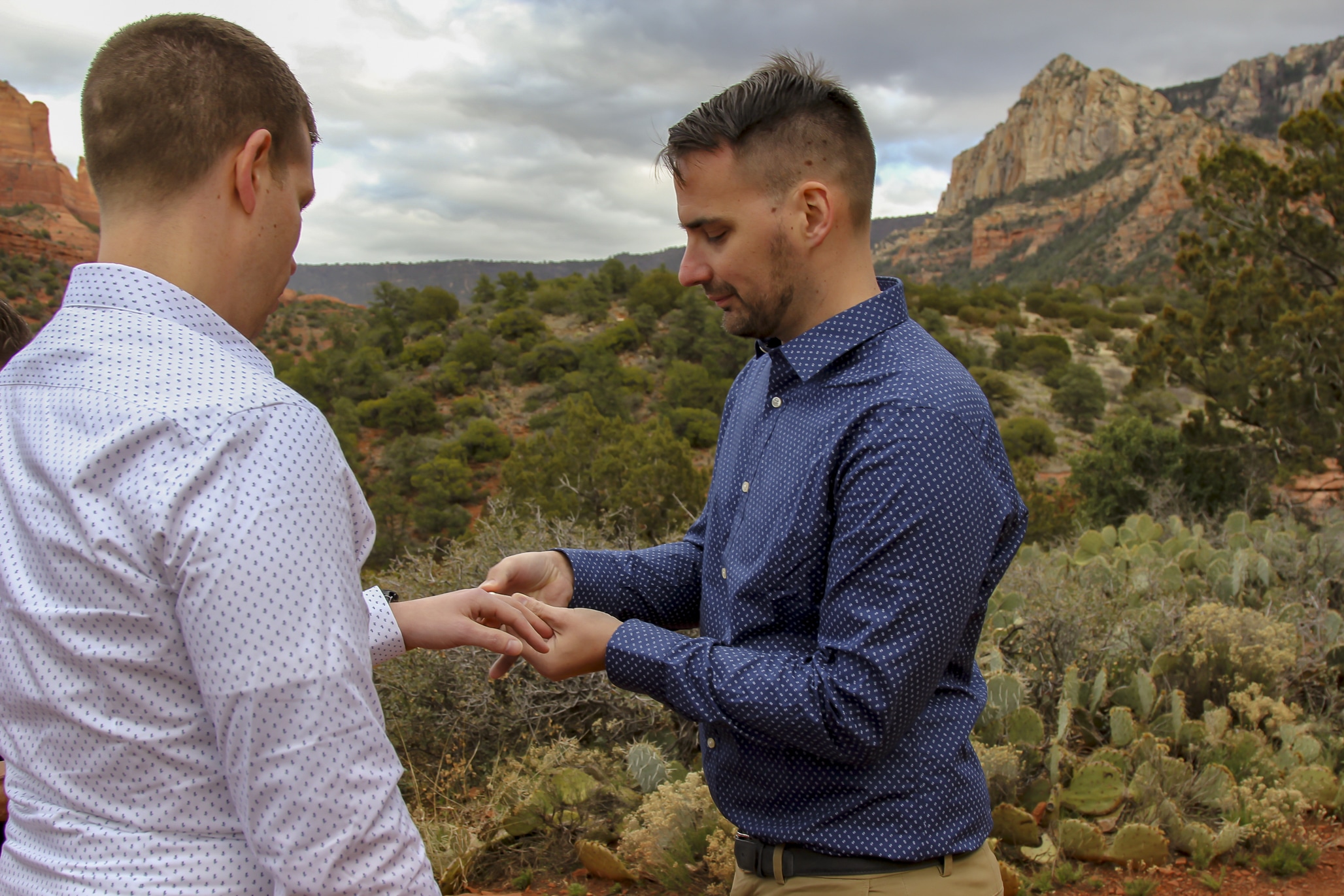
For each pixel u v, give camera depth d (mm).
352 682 844
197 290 942
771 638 1286
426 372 53031
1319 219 15250
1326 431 13055
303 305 85500
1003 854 2867
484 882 2748
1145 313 78500
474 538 4230
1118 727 3377
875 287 1349
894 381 1197
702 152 1241
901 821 1240
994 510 1189
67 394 867
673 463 17141
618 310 65062
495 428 42062
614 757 3283
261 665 788
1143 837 2766
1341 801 3207
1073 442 41188
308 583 824
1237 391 13625
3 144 122625
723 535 1399
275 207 990
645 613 1550
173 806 843
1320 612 4441
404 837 868
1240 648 3828
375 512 33781
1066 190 194375
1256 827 2928
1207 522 9984
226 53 937
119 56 917
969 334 62188
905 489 1128
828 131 1236
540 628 1264
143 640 828
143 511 803
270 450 833
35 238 81812
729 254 1266
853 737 1133
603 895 2617
